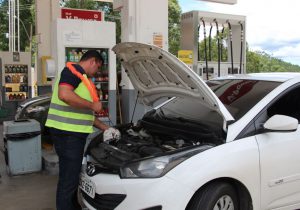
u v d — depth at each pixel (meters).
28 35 35.91
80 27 8.20
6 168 7.02
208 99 3.92
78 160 4.28
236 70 9.57
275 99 4.26
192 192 3.48
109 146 4.29
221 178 3.70
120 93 9.52
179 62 3.83
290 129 3.89
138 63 4.61
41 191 5.79
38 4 14.21
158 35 8.89
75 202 4.39
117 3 9.27
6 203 5.29
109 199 3.67
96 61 4.42
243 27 9.47
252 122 4.01
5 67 14.29
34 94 20.25
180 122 4.43
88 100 4.19
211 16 9.09
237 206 3.88
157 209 3.45
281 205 4.12
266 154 3.92
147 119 4.88
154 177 3.53
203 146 3.76
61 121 4.21
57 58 8.11
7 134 6.45
